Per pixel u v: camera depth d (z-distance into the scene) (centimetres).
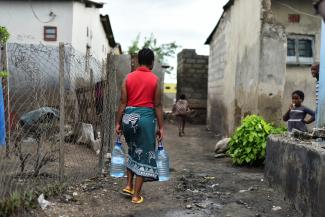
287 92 1017
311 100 1027
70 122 622
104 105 599
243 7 1037
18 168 449
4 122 420
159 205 450
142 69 459
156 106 455
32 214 380
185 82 1866
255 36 911
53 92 512
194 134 1393
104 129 612
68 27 1397
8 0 1386
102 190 490
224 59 1302
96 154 668
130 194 472
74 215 398
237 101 1088
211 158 845
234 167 723
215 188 539
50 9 1392
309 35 1012
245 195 502
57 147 495
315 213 380
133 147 453
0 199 367
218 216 418
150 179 466
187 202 465
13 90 484
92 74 664
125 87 454
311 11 1004
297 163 438
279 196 496
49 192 432
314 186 385
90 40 1546
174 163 762
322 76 564
